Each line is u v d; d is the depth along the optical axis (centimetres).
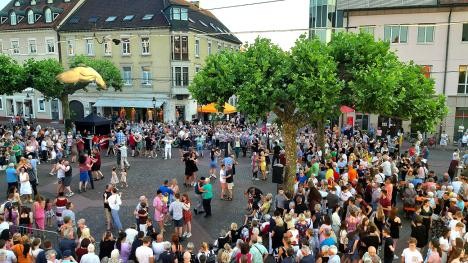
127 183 1966
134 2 4706
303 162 2086
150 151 2683
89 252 870
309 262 863
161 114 4491
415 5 3256
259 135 2820
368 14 3412
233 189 1903
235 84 1434
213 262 934
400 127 3484
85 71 2761
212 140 2911
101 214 1525
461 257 871
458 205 1195
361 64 1420
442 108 1870
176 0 4478
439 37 3266
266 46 1452
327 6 4166
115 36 4475
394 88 1360
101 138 2750
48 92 3256
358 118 3616
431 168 2422
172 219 1385
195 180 2038
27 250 910
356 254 995
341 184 1413
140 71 4462
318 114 1396
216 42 5062
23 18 4994
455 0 3188
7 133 2591
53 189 1848
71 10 4847
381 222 1114
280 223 1055
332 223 1113
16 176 1619
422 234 1074
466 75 3256
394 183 1493
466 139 3153
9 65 3016
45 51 4819
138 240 959
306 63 1314
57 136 2561
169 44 4300
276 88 1353
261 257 907
